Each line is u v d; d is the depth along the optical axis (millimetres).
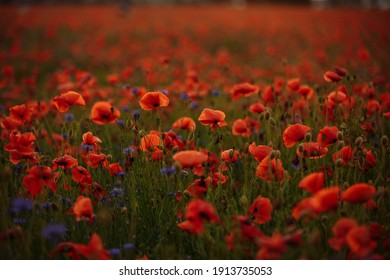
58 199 3098
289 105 4566
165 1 65875
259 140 4125
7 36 18391
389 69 9500
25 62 12008
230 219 2762
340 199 2740
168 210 3104
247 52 15508
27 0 38875
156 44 13648
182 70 9070
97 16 31656
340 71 4184
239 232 2365
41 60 11086
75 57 13391
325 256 2596
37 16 30688
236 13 35969
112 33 21500
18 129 4395
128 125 3621
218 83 7164
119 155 4043
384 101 4668
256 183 3230
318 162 3377
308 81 7316
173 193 3094
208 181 3004
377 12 29250
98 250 2258
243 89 4281
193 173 3330
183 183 3326
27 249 2578
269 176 2848
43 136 4457
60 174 3234
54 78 7934
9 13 32125
